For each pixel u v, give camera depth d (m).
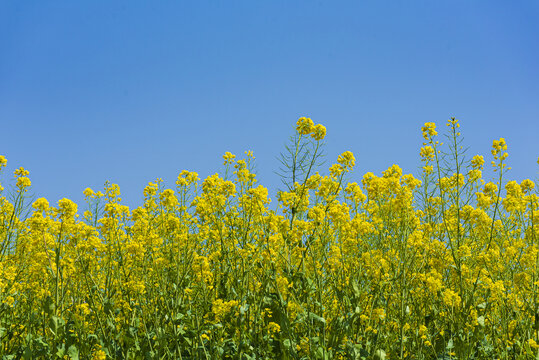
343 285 2.73
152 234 2.98
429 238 2.94
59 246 2.75
